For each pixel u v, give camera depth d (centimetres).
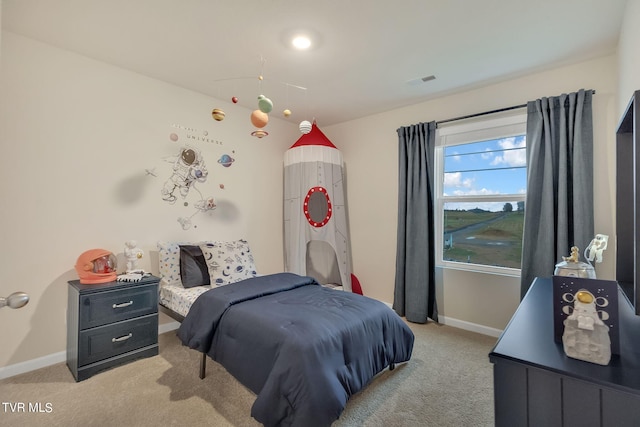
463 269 319
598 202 245
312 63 258
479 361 245
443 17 197
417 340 285
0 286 217
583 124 246
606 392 79
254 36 219
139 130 283
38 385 208
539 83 273
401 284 346
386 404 189
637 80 160
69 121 245
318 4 184
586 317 92
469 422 174
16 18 200
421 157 336
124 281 239
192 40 225
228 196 353
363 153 400
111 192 267
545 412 88
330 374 153
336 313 192
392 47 232
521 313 139
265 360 165
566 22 201
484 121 301
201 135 328
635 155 100
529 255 266
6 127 218
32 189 229
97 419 174
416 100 340
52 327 237
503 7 187
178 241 310
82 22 204
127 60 256
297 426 140
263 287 236
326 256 410
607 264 240
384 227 380
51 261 237
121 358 235
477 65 260
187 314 227
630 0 170
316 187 362
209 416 178
